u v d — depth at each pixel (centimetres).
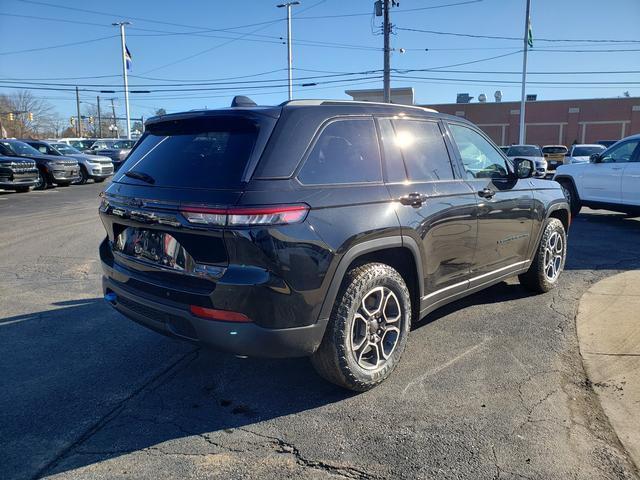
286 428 301
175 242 301
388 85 2859
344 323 315
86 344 424
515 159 502
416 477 255
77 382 359
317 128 316
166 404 329
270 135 297
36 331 452
